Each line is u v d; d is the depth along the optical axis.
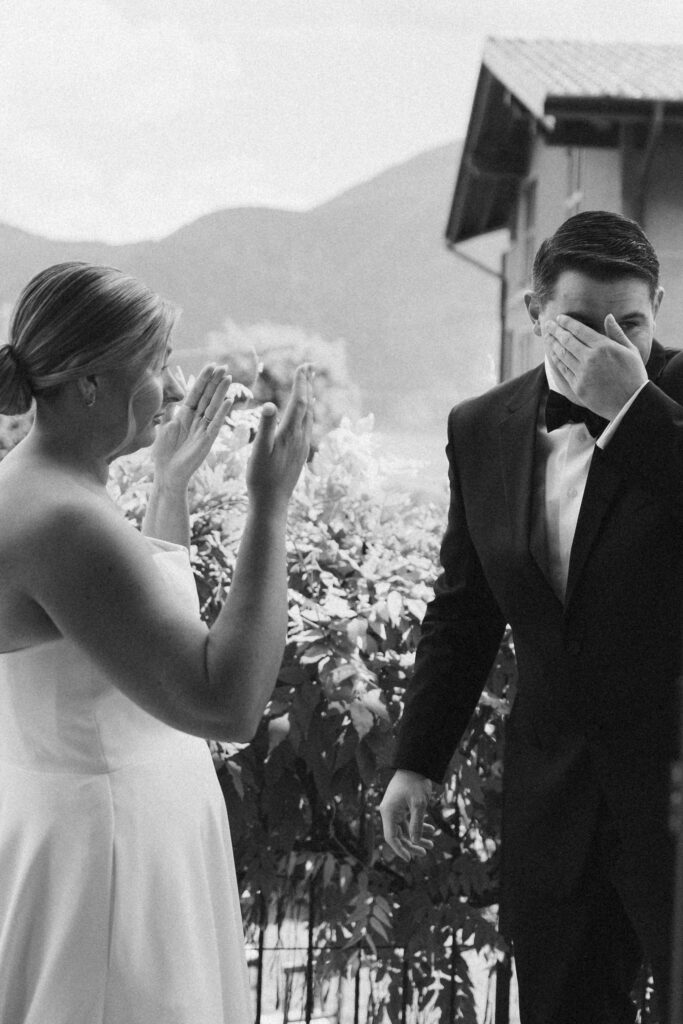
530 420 2.07
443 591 2.19
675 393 1.95
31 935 1.57
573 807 1.97
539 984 2.01
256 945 2.65
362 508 2.60
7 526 1.48
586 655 1.91
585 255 1.88
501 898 2.11
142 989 1.56
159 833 1.60
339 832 2.49
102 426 1.56
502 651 2.44
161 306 1.57
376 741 2.32
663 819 1.85
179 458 1.95
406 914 2.45
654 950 1.86
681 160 11.29
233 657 1.45
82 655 1.56
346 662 2.27
